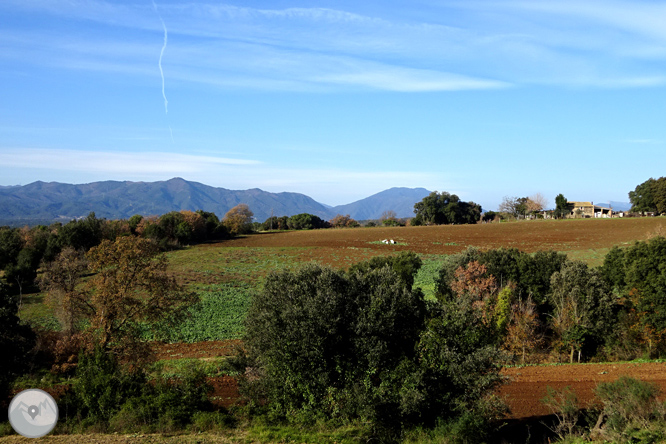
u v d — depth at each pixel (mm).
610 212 169625
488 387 19516
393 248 104188
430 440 17188
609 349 39000
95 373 20125
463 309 20562
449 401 18938
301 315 19969
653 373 30766
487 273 48500
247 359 24531
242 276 78500
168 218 119625
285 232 151375
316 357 19594
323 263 88688
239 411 20281
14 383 25406
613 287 47844
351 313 20719
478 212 180875
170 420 18000
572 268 42688
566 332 38656
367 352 19719
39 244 85312
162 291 30844
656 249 40062
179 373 30859
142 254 30344
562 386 28156
